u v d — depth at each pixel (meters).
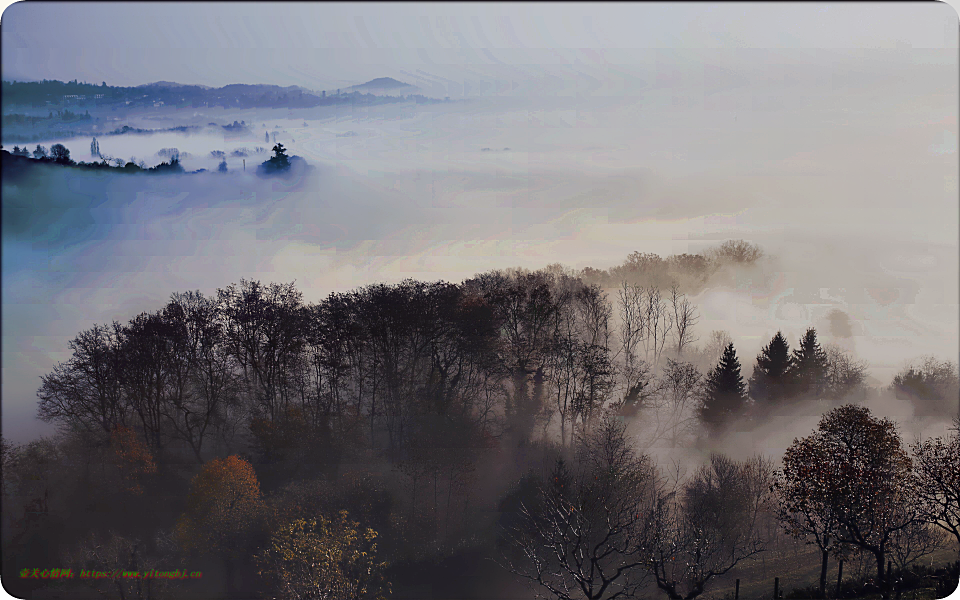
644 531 34.12
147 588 49.03
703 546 33.91
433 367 74.12
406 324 74.12
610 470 49.00
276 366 73.25
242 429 71.25
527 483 55.03
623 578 40.56
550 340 79.00
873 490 29.34
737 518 47.75
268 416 70.06
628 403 69.19
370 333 73.94
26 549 53.88
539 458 64.88
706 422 72.19
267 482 61.00
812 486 31.12
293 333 73.69
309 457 64.12
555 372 76.25
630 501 46.97
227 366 72.19
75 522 56.91
